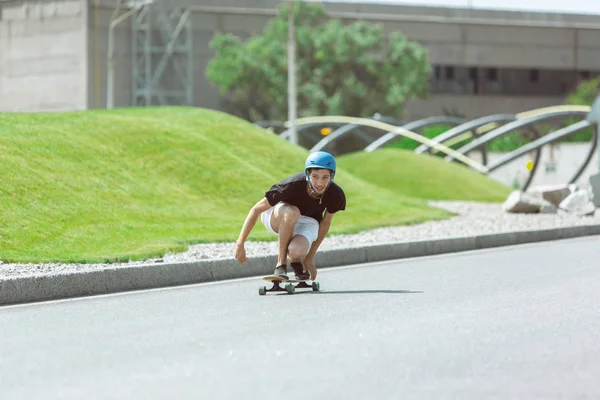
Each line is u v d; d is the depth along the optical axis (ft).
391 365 55.57
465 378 51.85
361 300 88.22
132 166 184.44
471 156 570.05
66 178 163.43
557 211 230.68
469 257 144.77
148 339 67.15
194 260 114.73
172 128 210.18
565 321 73.31
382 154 359.05
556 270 119.96
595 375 52.75
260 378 52.29
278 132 536.83
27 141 175.01
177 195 178.60
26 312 85.56
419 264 133.18
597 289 96.58
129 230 146.00
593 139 479.82
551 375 52.70
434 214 208.95
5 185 148.77
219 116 245.45
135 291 102.42
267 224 95.76
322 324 72.64
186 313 82.02
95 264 113.60
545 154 552.41
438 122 503.61
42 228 136.05
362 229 173.17
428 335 66.49
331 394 48.06
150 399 47.70
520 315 76.74
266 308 83.87
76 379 53.26
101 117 208.33
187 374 53.88
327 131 488.44
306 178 91.40
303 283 97.91
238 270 118.93
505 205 231.09
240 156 218.38
